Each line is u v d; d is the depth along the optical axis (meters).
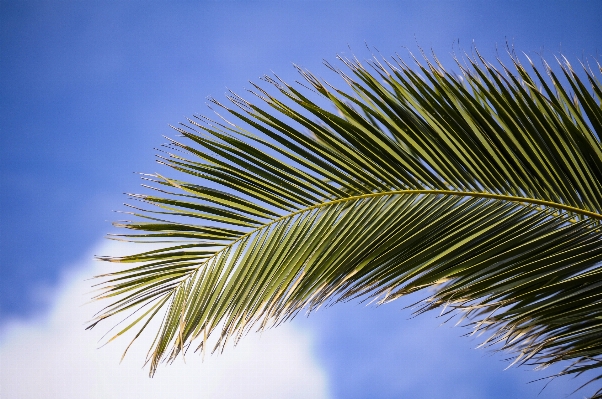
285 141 4.29
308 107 4.20
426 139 4.19
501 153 4.13
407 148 4.23
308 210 4.34
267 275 4.23
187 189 4.29
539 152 4.09
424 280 4.07
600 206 4.03
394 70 4.15
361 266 4.17
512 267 3.99
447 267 4.08
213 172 4.31
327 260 4.22
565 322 3.86
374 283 4.14
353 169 4.28
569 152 4.06
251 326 4.14
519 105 4.07
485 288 3.97
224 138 4.29
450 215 4.17
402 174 4.26
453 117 4.15
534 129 4.08
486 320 3.89
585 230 3.99
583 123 4.03
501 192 4.17
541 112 4.06
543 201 4.09
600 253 3.92
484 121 4.12
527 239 4.04
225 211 4.32
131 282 4.20
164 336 4.16
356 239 4.23
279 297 4.17
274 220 4.34
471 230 4.12
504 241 4.06
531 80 4.04
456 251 4.10
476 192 4.19
